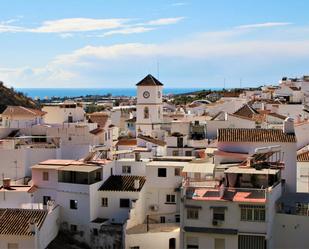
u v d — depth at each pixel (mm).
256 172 66562
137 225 77562
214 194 65062
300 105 144250
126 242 73062
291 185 73625
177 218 80062
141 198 79500
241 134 77125
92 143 110938
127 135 147500
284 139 74375
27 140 106875
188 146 109188
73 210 78562
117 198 79062
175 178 80312
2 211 72562
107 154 95438
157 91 136250
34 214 72062
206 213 64500
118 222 78750
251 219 63250
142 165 83812
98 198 79562
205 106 174750
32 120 129125
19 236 67812
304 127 99375
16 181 88125
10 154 91188
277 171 68250
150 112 136000
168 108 188375
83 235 77438
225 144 76188
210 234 64125
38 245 68500
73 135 111125
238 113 127125
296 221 65688
